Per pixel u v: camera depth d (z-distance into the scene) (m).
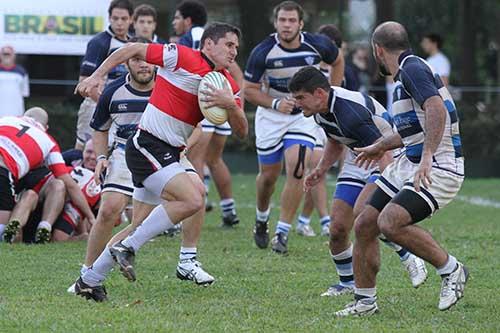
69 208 24.64
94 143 19.06
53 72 47.62
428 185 15.27
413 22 59.50
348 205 17.92
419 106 15.41
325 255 23.02
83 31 32.78
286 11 23.84
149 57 16.06
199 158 24.94
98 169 18.70
